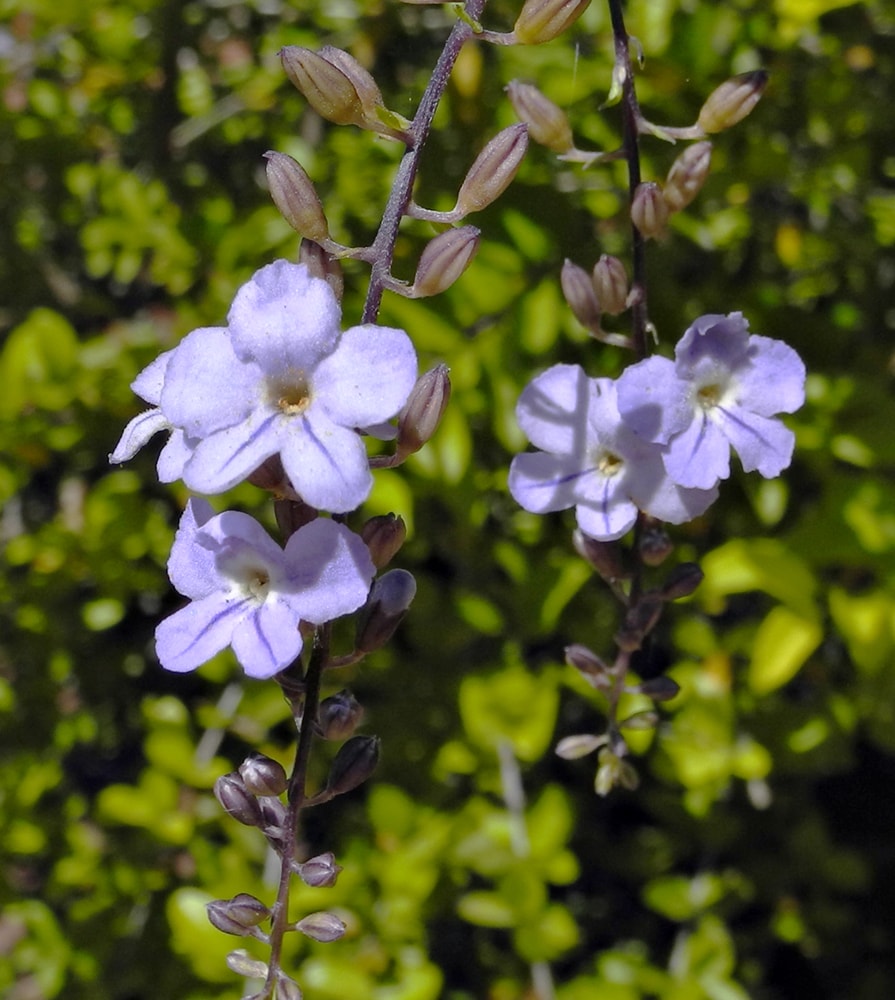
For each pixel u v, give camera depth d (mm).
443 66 91
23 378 175
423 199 157
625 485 99
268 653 83
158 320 190
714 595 160
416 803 172
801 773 192
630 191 104
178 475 86
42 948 180
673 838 198
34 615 199
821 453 151
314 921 89
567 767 215
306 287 85
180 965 182
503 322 142
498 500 174
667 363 97
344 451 82
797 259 176
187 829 166
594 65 150
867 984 217
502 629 170
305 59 87
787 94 171
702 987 160
